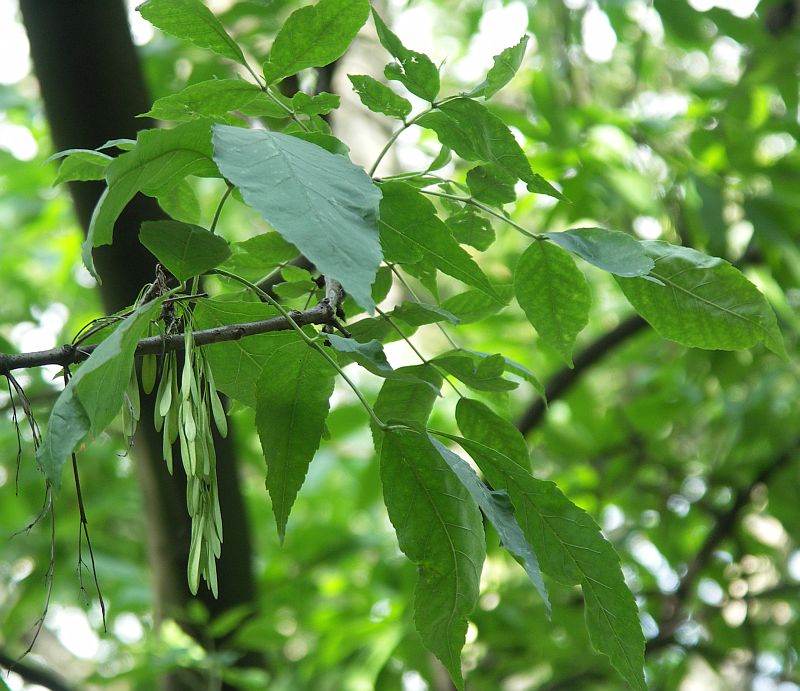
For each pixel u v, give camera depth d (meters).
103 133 1.59
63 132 1.59
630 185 2.16
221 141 1.08
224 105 1.19
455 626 1.18
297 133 1.12
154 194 1.14
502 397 1.29
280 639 1.91
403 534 1.17
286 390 1.18
